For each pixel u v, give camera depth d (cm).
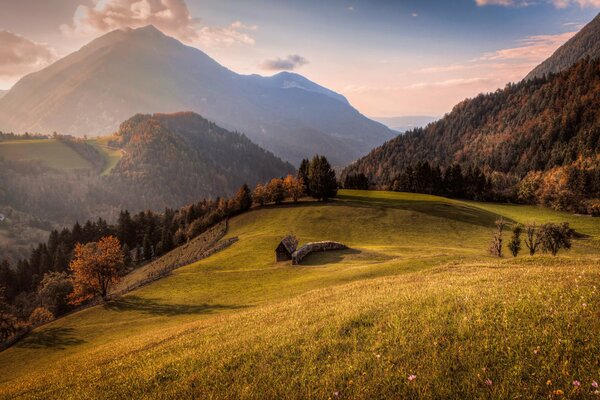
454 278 2120
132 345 2358
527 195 14538
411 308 1385
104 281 6669
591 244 7419
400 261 4672
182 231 15288
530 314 1102
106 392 1201
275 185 13400
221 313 3994
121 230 17875
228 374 1098
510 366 857
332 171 13275
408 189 16988
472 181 15912
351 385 906
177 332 2334
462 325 1108
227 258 7538
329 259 6112
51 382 1747
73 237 18250
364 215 10625
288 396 909
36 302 11244
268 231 9956
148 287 6028
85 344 3981
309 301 2272
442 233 8925
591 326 950
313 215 11081
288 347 1233
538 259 2814
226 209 13462
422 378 868
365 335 1206
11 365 3803
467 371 872
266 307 2541
